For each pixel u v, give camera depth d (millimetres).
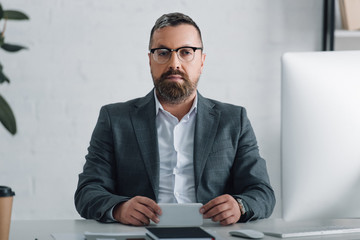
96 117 3053
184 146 2035
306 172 1519
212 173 1977
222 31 3096
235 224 1734
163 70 1974
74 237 1497
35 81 3016
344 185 1515
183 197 1998
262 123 3135
